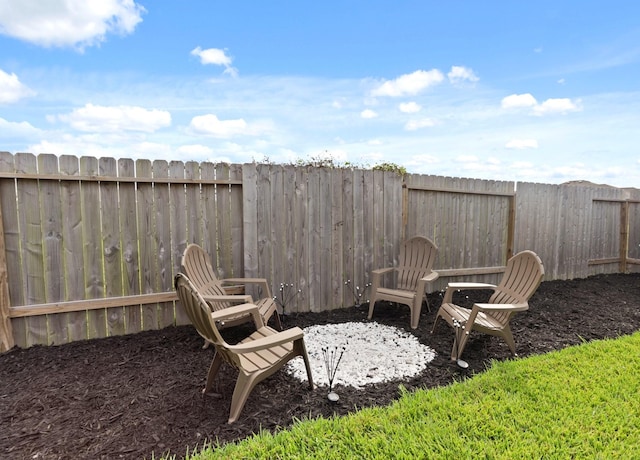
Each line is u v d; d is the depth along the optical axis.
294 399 2.43
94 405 2.35
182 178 3.85
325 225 4.59
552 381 2.53
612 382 2.50
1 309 3.21
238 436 2.03
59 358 3.11
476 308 2.99
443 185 5.31
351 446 1.85
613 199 6.89
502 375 2.62
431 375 2.82
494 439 1.90
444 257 5.44
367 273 4.89
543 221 6.19
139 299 3.71
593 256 6.84
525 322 4.16
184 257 3.15
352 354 3.22
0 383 2.66
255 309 2.98
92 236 3.54
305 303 4.54
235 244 4.19
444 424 2.02
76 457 1.85
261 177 4.21
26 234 3.31
